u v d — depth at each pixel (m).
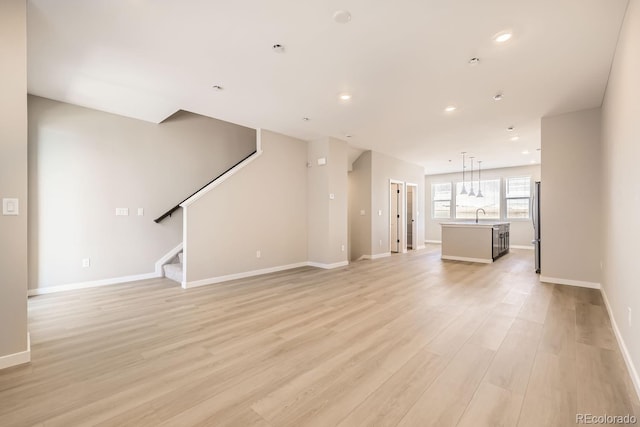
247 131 6.36
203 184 5.60
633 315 1.97
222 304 3.53
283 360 2.18
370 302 3.59
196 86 3.55
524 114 4.43
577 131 4.29
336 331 2.71
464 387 1.83
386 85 3.48
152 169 4.93
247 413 1.60
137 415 1.58
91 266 4.31
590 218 4.21
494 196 9.79
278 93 3.73
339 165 6.04
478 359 2.18
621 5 2.13
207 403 1.68
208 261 4.56
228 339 2.55
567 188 4.39
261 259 5.31
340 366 2.09
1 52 2.03
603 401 1.69
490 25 2.37
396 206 8.36
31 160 3.84
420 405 1.66
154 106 4.21
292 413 1.60
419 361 2.16
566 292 4.00
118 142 4.55
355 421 1.53
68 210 4.12
